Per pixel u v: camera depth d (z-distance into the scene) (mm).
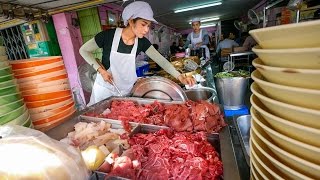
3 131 738
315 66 346
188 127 1243
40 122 1370
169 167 957
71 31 4312
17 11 2842
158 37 10242
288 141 420
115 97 1892
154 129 1348
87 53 2082
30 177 552
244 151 964
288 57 378
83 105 2881
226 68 3688
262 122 503
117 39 2055
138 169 946
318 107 362
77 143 1242
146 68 4836
